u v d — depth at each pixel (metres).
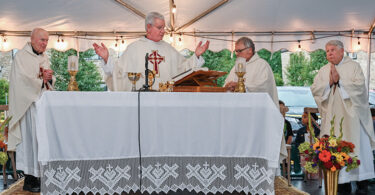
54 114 2.69
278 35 7.46
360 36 7.18
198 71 3.04
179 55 4.19
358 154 4.59
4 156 3.34
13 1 6.08
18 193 3.95
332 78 4.75
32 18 6.76
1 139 3.45
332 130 3.40
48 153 2.66
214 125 2.81
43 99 2.66
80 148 2.72
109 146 2.75
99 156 2.74
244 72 3.26
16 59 4.34
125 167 2.78
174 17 7.02
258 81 4.45
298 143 5.81
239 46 4.61
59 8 6.45
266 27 7.27
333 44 4.73
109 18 6.96
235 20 7.03
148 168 2.79
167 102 2.79
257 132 2.81
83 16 6.84
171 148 2.80
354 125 4.64
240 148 2.82
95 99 2.73
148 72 3.31
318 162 3.34
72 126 2.71
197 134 2.81
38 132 2.65
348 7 6.39
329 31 7.27
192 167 2.81
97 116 2.73
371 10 6.47
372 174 4.77
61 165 2.71
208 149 2.82
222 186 2.82
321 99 4.88
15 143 4.19
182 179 2.81
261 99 2.81
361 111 4.69
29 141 4.16
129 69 3.91
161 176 2.80
